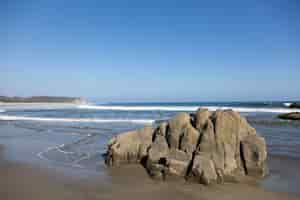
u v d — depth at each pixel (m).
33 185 6.46
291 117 25.06
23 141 13.57
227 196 5.79
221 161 6.96
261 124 21.31
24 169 7.97
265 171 7.49
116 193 5.92
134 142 8.77
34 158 9.55
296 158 9.49
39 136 15.43
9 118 31.27
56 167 8.23
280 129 18.08
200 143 7.34
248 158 7.34
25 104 93.94
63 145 12.32
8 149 11.38
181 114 8.45
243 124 8.05
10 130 18.92
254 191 6.11
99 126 20.91
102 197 5.68
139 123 23.34
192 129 7.79
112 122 24.47
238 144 7.55
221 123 7.54
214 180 6.48
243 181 6.79
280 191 6.12
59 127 20.42
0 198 5.58
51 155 10.09
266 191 6.12
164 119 27.36
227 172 6.88
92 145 12.29
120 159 8.50
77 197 5.67
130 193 5.92
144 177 7.08
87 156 9.89
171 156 7.34
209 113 8.35
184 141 7.62
